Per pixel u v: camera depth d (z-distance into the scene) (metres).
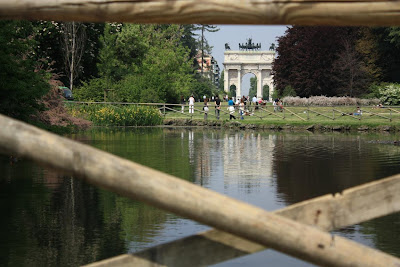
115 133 35.91
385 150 24.97
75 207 11.49
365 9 2.31
